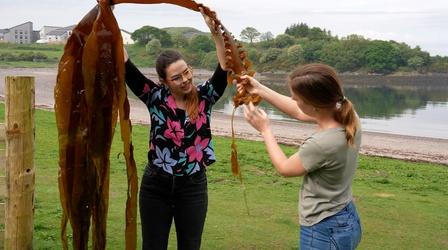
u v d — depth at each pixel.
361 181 11.95
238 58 4.05
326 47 103.88
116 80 3.85
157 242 4.27
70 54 3.89
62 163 3.93
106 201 3.95
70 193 3.95
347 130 3.28
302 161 3.30
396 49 103.62
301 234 3.45
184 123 4.15
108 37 3.84
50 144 13.59
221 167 12.27
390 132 28.73
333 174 3.31
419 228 7.92
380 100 56.06
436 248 6.96
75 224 3.98
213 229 6.98
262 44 108.25
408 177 13.07
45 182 9.30
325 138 3.28
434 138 26.12
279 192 10.02
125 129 3.88
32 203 4.68
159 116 4.16
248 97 3.82
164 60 4.11
